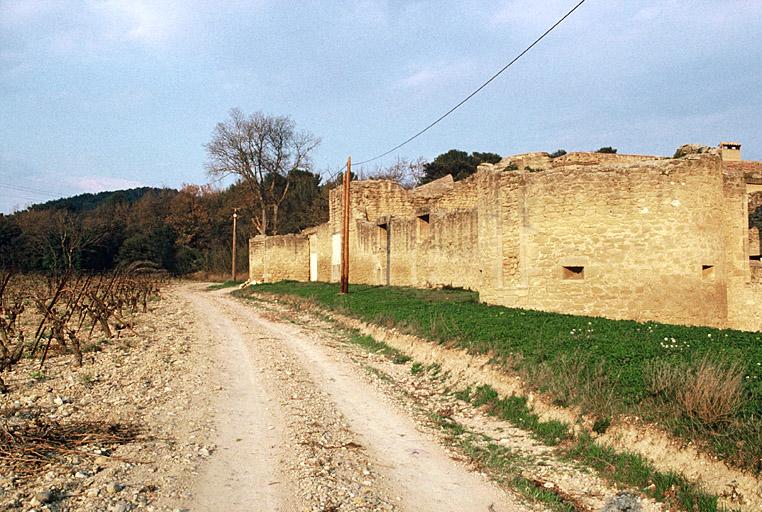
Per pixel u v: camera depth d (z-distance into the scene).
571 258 17.31
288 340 19.67
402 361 15.34
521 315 16.30
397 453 8.74
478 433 9.74
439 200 32.91
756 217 28.86
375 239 35.31
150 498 6.50
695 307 16.94
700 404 7.60
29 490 6.53
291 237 48.72
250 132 59.41
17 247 55.31
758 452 6.68
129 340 19.09
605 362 10.22
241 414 10.42
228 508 6.41
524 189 18.11
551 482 7.68
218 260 71.50
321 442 8.92
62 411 10.12
